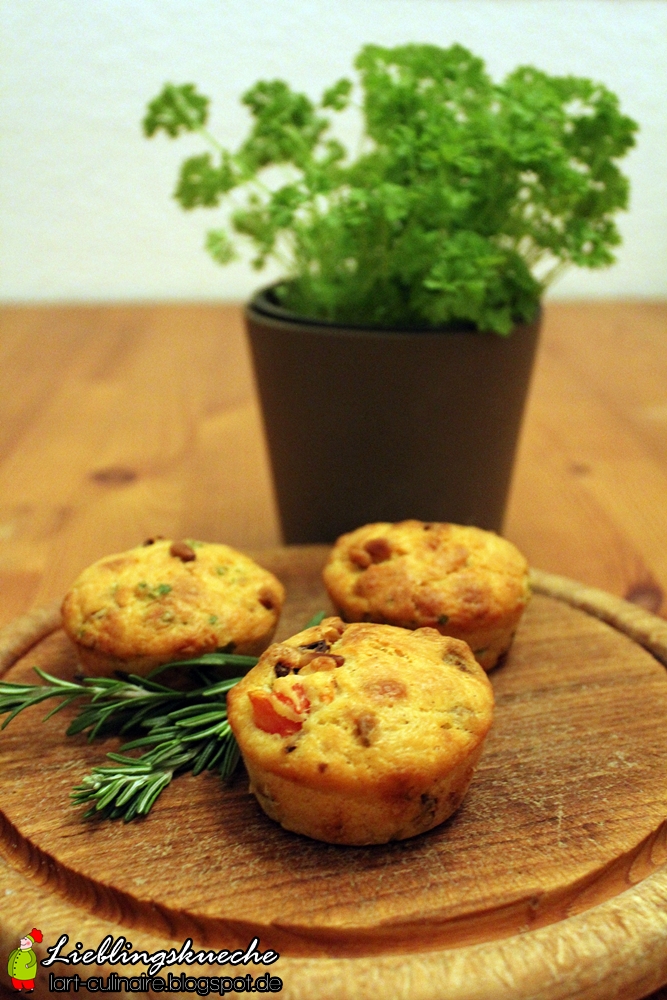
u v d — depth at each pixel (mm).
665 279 1016
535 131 446
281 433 489
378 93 470
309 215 503
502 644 428
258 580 432
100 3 785
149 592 414
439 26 815
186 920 338
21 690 397
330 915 337
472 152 452
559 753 390
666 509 578
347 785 352
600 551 536
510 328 460
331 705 365
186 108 487
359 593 432
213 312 958
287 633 448
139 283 981
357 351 459
